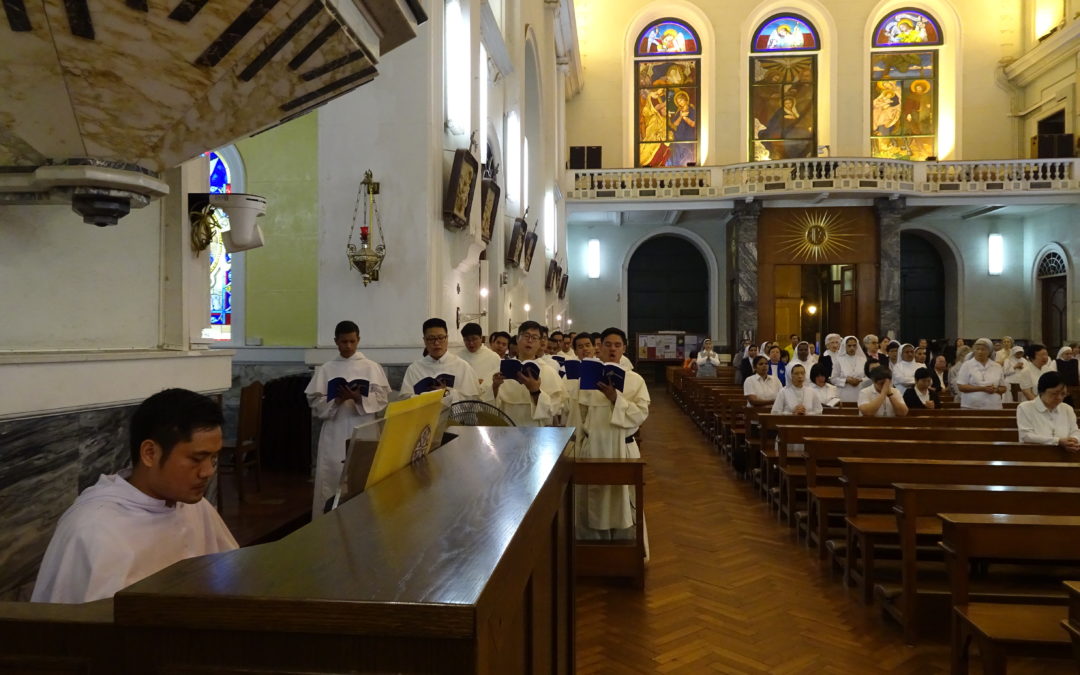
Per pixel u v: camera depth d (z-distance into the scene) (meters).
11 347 2.85
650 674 3.55
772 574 5.05
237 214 3.82
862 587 4.51
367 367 5.30
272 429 7.35
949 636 3.96
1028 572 4.65
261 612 0.95
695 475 8.71
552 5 16.53
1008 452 5.03
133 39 1.99
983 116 21.47
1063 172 19.17
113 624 1.08
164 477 1.83
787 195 19.34
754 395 9.09
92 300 3.19
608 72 22.52
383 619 0.92
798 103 22.09
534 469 1.88
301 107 2.56
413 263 6.60
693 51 22.42
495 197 9.34
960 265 22.58
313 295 8.80
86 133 2.17
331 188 6.68
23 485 2.62
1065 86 19.47
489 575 1.03
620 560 4.79
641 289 24.95
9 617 1.10
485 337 8.95
